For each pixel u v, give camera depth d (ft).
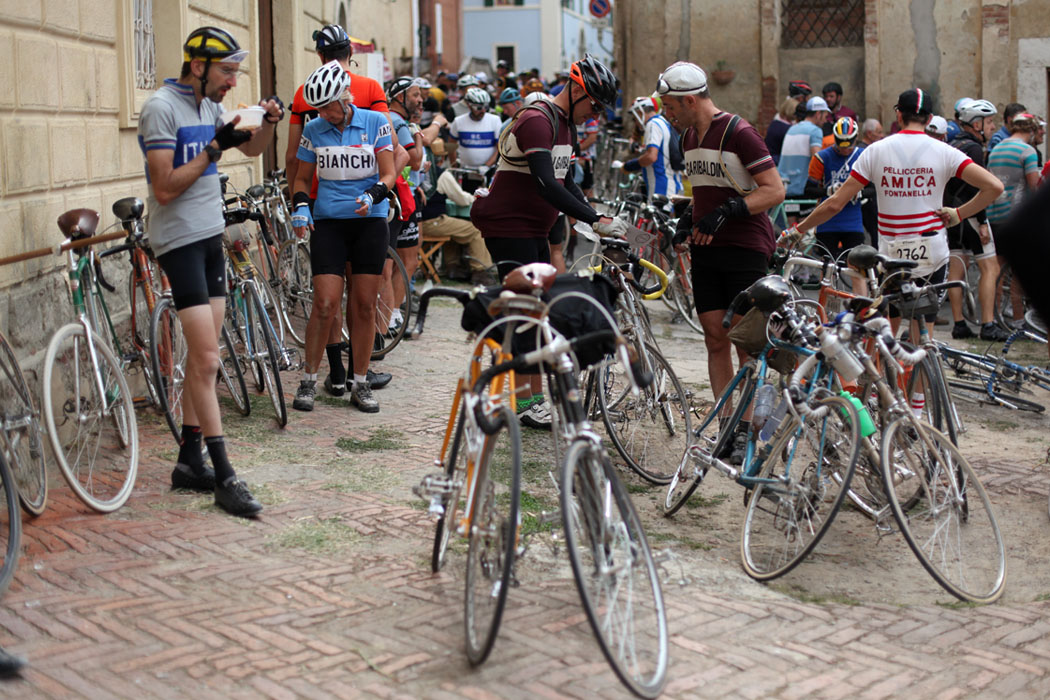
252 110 15.11
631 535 10.83
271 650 11.13
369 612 12.18
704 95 18.22
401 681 10.55
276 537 14.51
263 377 21.13
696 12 55.06
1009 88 50.14
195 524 14.82
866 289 18.04
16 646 11.02
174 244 15.07
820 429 14.38
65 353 15.47
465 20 161.38
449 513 12.89
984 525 14.88
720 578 14.03
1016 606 13.39
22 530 14.19
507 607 12.37
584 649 11.32
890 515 14.49
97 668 10.61
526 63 161.58
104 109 20.17
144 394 20.56
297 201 21.11
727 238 18.43
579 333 12.70
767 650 11.71
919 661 11.62
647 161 33.99
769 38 54.08
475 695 10.27
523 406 20.34
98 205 19.86
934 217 19.61
